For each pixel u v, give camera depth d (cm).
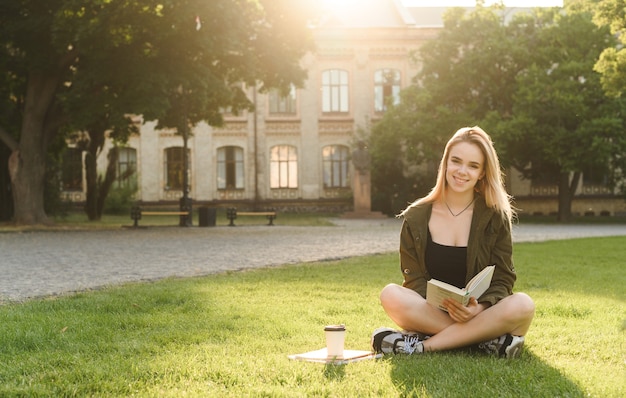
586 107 3338
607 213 4431
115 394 385
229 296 824
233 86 2867
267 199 4500
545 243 1847
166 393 382
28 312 693
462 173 491
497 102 3706
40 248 1666
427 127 3594
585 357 487
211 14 2216
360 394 378
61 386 401
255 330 596
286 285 936
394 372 426
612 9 2536
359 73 4494
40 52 2419
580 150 3331
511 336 477
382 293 509
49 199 3173
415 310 496
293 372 425
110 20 2169
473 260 496
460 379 409
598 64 2619
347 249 1650
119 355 488
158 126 2862
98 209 3403
